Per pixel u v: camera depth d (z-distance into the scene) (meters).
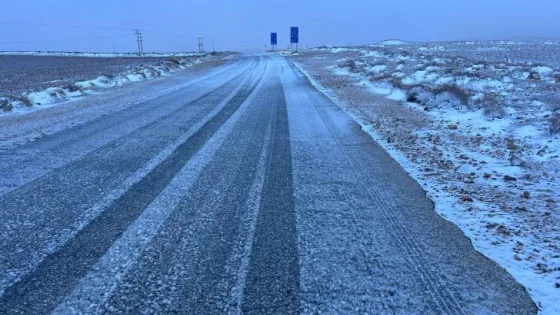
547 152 7.76
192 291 3.26
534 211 5.15
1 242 4.01
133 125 10.05
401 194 5.62
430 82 19.70
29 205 4.95
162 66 35.47
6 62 62.91
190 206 4.99
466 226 4.68
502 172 6.79
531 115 11.28
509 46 66.75
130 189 5.55
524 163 7.12
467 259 3.89
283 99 15.50
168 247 3.96
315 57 57.22
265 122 10.64
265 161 7.03
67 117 11.30
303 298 3.20
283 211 4.91
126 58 71.50
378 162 7.16
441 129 10.21
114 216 4.66
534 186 6.10
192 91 18.39
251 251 3.92
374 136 9.25
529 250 4.12
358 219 4.74
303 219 4.69
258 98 15.79
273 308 3.07
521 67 24.62
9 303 3.08
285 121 10.84
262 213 4.83
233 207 4.99
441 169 6.89
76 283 3.34
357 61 39.47
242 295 3.22
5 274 3.46
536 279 3.58
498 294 3.34
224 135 9.02
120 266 3.61
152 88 19.97
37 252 3.83
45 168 6.47
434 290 3.36
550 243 4.28
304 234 4.31
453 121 11.19
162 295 3.20
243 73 31.88
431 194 5.68
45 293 3.20
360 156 7.52
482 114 11.58
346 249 4.01
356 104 14.27
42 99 15.02
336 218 4.75
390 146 8.38
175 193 5.42
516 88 17.14
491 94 15.12
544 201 5.50
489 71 23.59
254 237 4.21
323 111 12.65
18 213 4.71
